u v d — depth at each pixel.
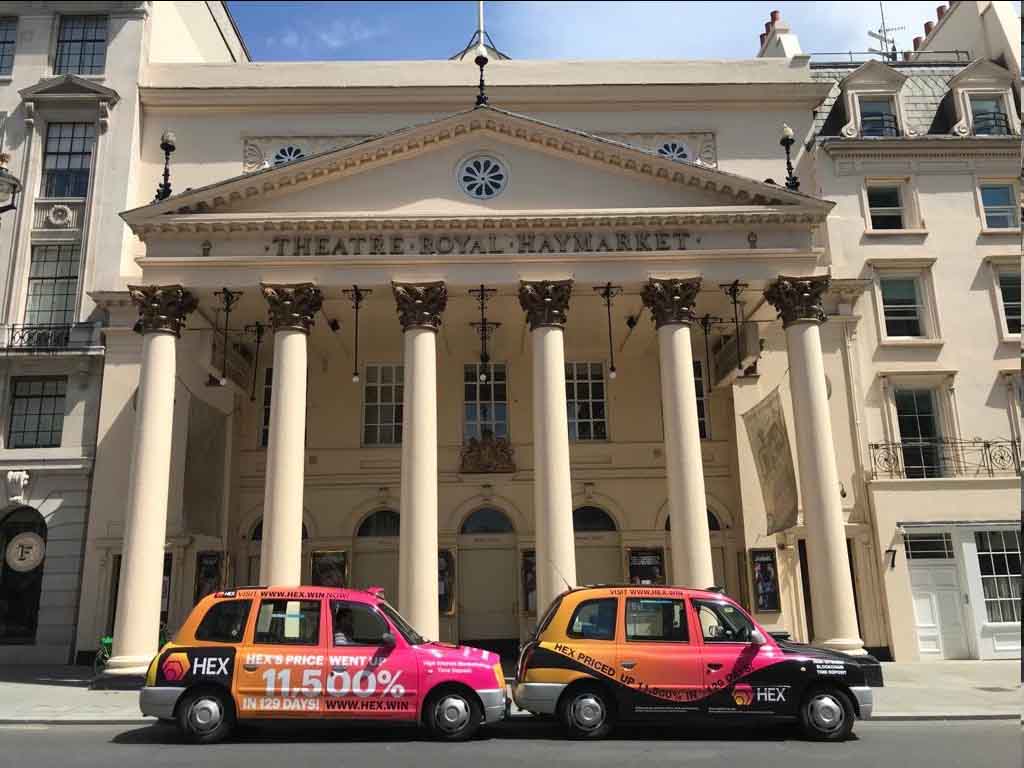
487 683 10.55
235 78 25.38
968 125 25.16
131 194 24.19
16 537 22.00
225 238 19.09
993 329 23.66
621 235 19.39
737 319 21.28
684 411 18.23
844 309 23.47
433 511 17.58
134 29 25.41
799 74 25.58
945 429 23.02
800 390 18.72
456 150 19.91
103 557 21.33
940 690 15.34
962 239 24.27
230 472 22.78
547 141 19.81
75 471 21.89
